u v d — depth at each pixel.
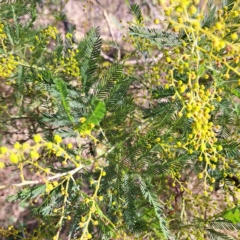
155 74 0.32
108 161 0.26
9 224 0.49
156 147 0.25
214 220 0.29
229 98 0.27
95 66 0.26
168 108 0.25
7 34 0.31
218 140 0.28
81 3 0.56
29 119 0.39
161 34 0.25
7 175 0.49
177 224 0.33
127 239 0.29
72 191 0.26
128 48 0.54
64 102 0.21
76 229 0.26
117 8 0.58
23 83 0.33
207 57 0.25
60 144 0.26
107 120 0.26
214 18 0.26
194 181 0.40
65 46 0.33
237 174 0.29
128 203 0.25
